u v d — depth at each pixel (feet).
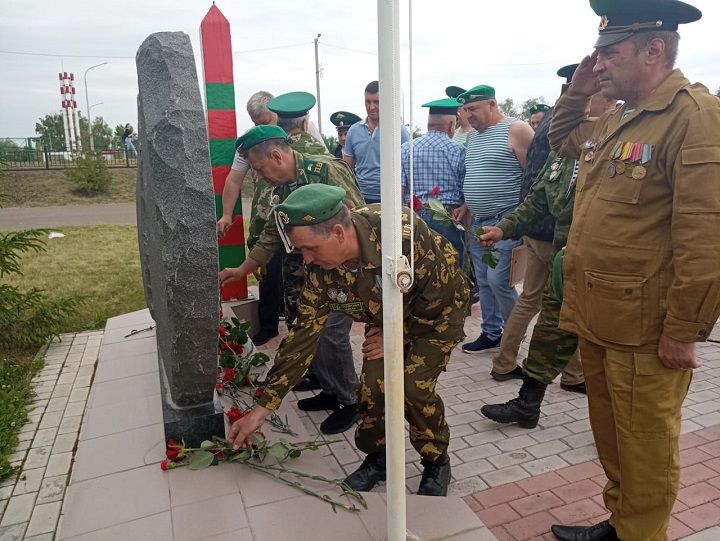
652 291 6.16
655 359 6.26
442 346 7.93
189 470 7.82
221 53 15.61
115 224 48.57
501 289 13.96
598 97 9.98
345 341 10.59
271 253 11.30
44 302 16.24
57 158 82.99
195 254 7.38
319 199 6.77
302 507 7.00
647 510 6.60
